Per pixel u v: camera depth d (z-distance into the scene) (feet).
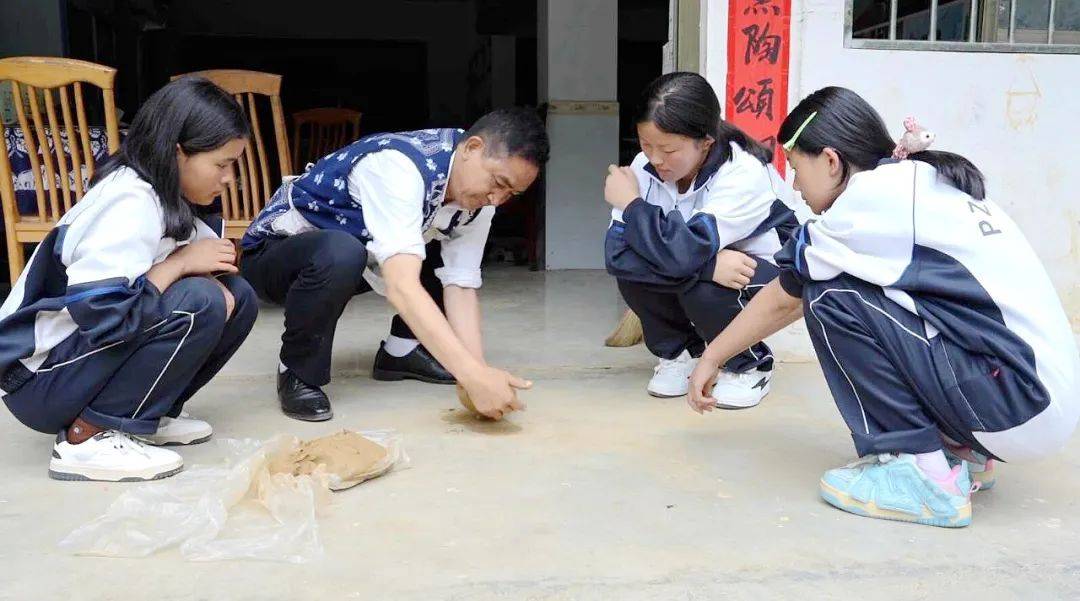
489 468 6.33
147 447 6.16
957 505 5.29
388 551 4.94
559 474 6.22
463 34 33.86
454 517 5.43
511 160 6.54
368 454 6.10
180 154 5.83
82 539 4.94
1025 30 10.02
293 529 5.15
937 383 5.23
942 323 5.22
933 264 5.24
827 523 5.40
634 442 6.98
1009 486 6.10
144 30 26.43
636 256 7.93
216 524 5.09
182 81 5.86
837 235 5.38
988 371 5.18
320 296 7.22
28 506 5.52
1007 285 5.19
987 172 9.84
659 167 7.47
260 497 5.53
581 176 19.03
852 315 5.39
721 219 7.60
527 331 11.70
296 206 7.75
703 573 4.71
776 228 8.16
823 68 9.47
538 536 5.16
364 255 7.30
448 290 8.02
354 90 33.99
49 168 10.89
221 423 7.41
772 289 5.97
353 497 5.76
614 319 12.64
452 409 7.90
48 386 5.84
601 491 5.90
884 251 5.30
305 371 7.55
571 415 7.73
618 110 18.92
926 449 5.39
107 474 5.93
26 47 17.66
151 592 4.44
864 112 5.62
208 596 4.40
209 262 6.21
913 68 9.57
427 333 6.60
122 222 5.59
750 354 8.00
